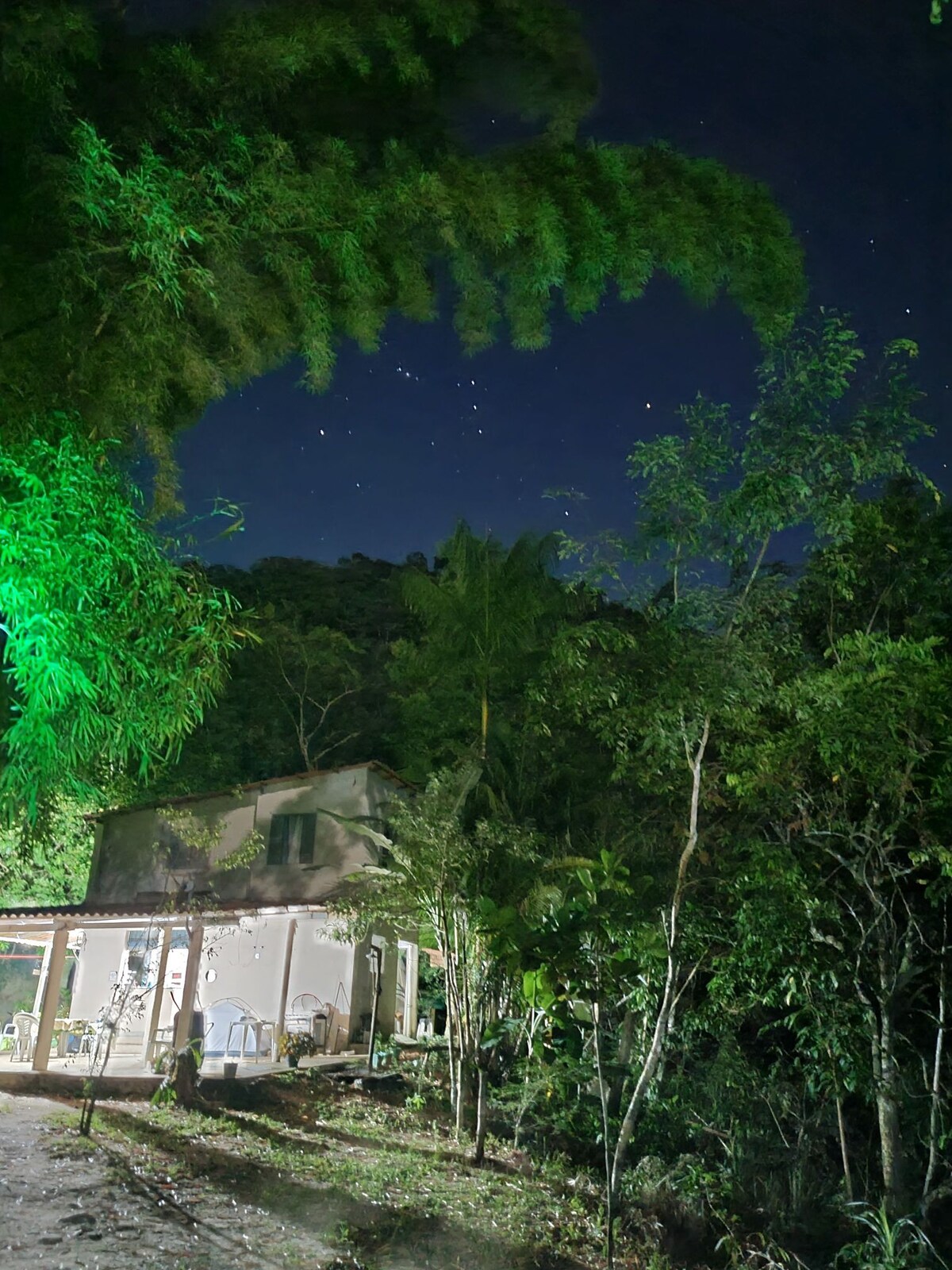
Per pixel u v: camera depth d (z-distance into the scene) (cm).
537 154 958
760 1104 1499
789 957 1230
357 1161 1131
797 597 1234
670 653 1219
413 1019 2222
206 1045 1908
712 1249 1098
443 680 2498
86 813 2109
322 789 2098
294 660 3147
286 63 802
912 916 1239
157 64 772
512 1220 992
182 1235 804
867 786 1216
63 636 571
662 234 984
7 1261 698
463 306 1002
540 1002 922
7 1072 1415
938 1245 1195
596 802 1717
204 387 869
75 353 699
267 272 899
